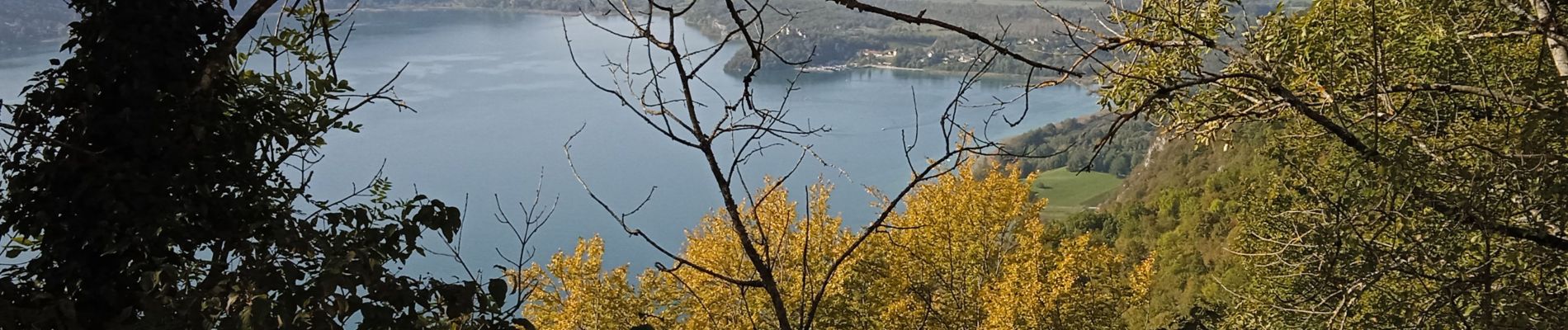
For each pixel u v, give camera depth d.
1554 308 6.41
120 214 3.95
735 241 10.88
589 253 10.69
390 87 4.88
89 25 4.04
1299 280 8.55
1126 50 6.50
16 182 3.99
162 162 4.09
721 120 2.63
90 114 4.00
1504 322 6.33
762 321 10.14
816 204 11.41
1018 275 12.77
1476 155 6.95
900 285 11.97
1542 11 6.19
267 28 4.74
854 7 2.56
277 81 4.80
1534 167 6.09
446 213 4.05
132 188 3.96
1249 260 9.97
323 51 4.95
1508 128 6.18
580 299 10.45
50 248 4.01
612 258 29.30
